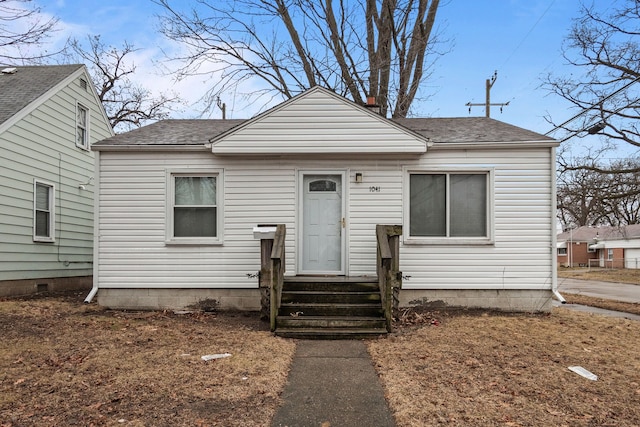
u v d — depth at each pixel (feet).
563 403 14.07
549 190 29.48
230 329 24.14
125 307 29.96
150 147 29.86
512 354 19.35
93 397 14.21
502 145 29.30
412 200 30.17
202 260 30.01
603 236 161.48
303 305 24.48
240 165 30.27
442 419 12.84
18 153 36.76
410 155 29.94
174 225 30.35
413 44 52.29
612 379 16.38
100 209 30.17
